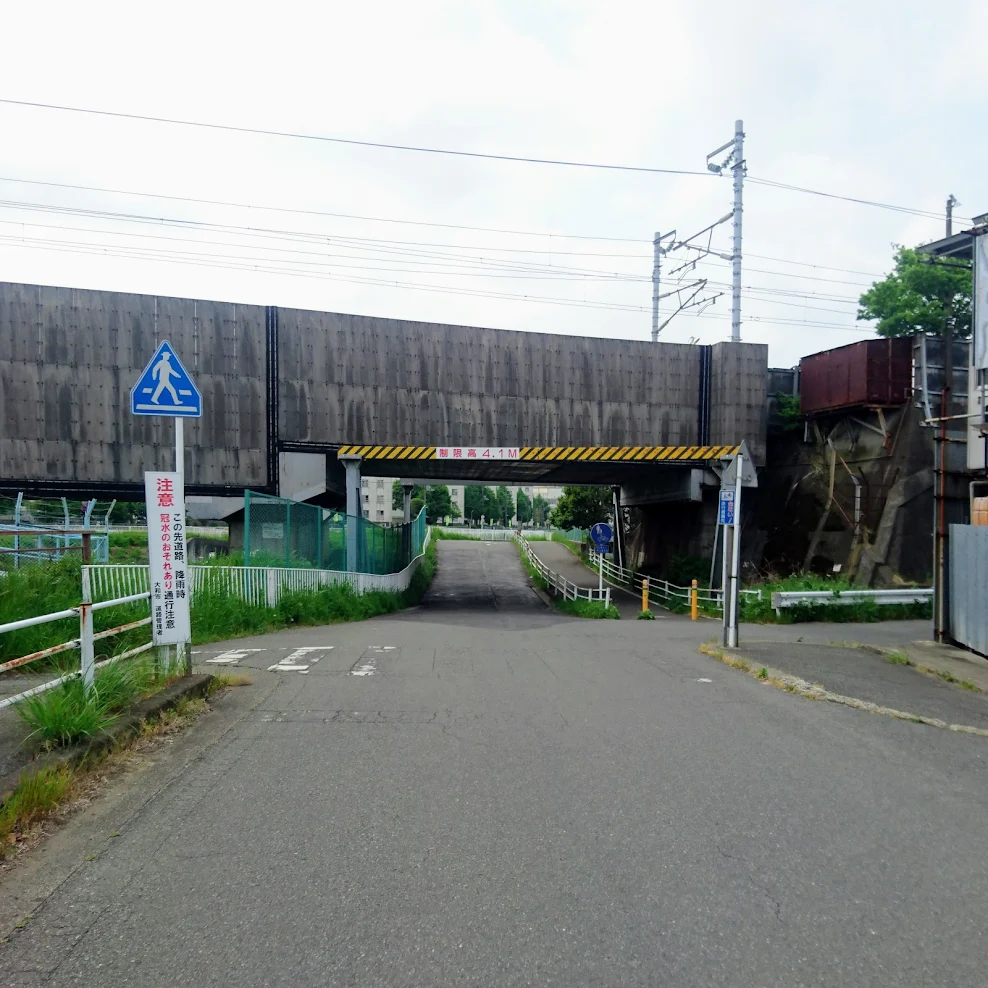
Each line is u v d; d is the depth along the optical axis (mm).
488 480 35406
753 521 27438
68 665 8172
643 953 3049
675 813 4594
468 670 9562
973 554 11117
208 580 13406
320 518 18891
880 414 23422
